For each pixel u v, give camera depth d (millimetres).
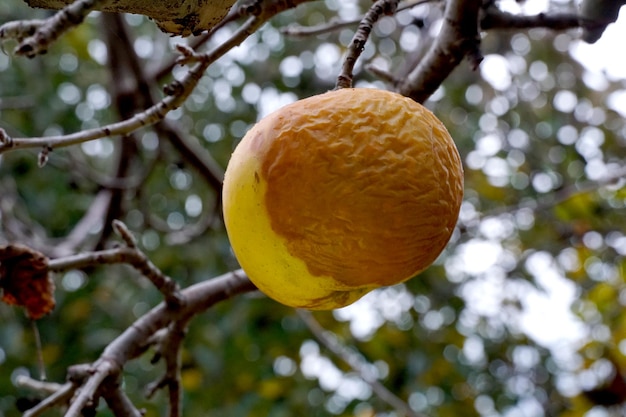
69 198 4832
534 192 4883
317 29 2396
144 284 4258
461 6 1938
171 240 4039
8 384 3998
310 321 3367
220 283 2178
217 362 4086
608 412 4148
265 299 4297
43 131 4816
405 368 4477
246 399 4137
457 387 4766
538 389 5133
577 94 4977
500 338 5141
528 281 4941
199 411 4188
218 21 1379
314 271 1433
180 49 1688
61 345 4324
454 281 4996
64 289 4375
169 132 3703
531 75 5012
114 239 4238
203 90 5074
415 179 1377
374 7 1621
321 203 1362
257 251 1451
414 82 2068
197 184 4941
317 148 1375
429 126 1447
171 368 2133
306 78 5145
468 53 1979
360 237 1369
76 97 5070
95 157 5250
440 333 4742
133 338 2020
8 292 1918
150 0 1248
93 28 4855
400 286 4797
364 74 4711
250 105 5074
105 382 1911
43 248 3367
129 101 3717
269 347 4379
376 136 1387
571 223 4305
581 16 2092
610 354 4098
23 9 4730
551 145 4922
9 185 4461
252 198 1414
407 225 1374
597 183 3801
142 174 4145
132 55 3555
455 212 1477
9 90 4871
